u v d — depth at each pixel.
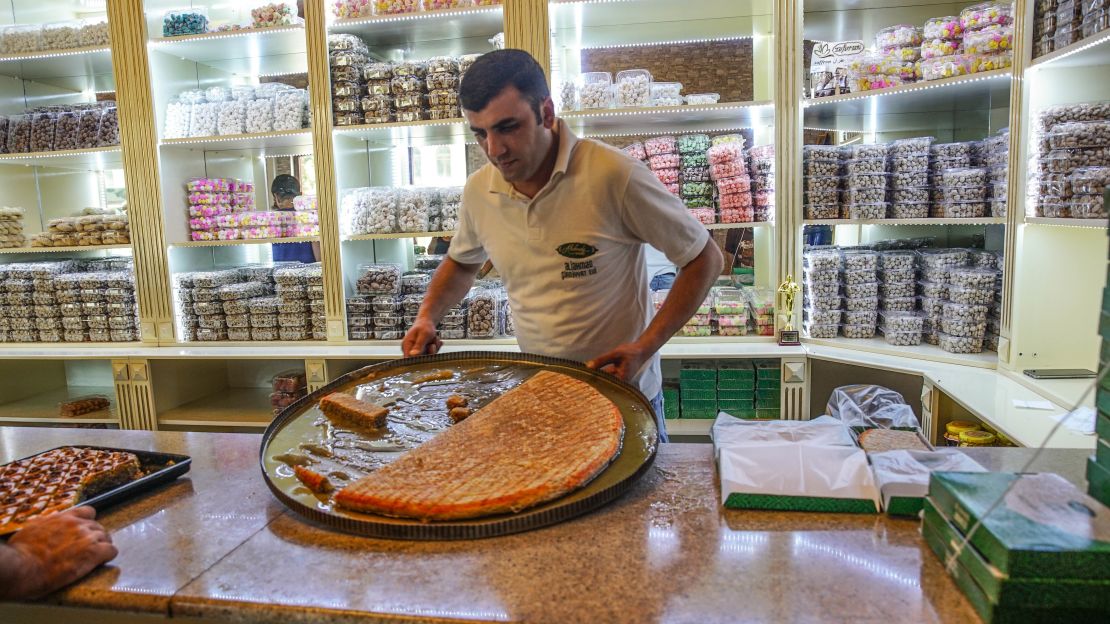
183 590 1.03
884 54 3.09
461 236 2.17
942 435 2.68
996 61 2.71
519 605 0.96
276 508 1.30
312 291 3.71
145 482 1.37
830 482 1.22
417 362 1.92
